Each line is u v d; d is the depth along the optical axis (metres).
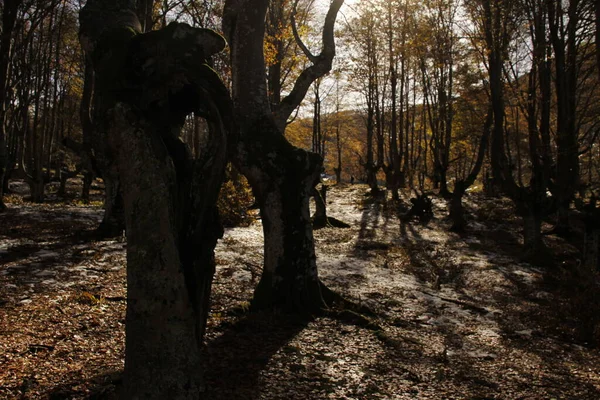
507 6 18.66
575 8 15.75
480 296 8.98
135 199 2.92
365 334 6.16
